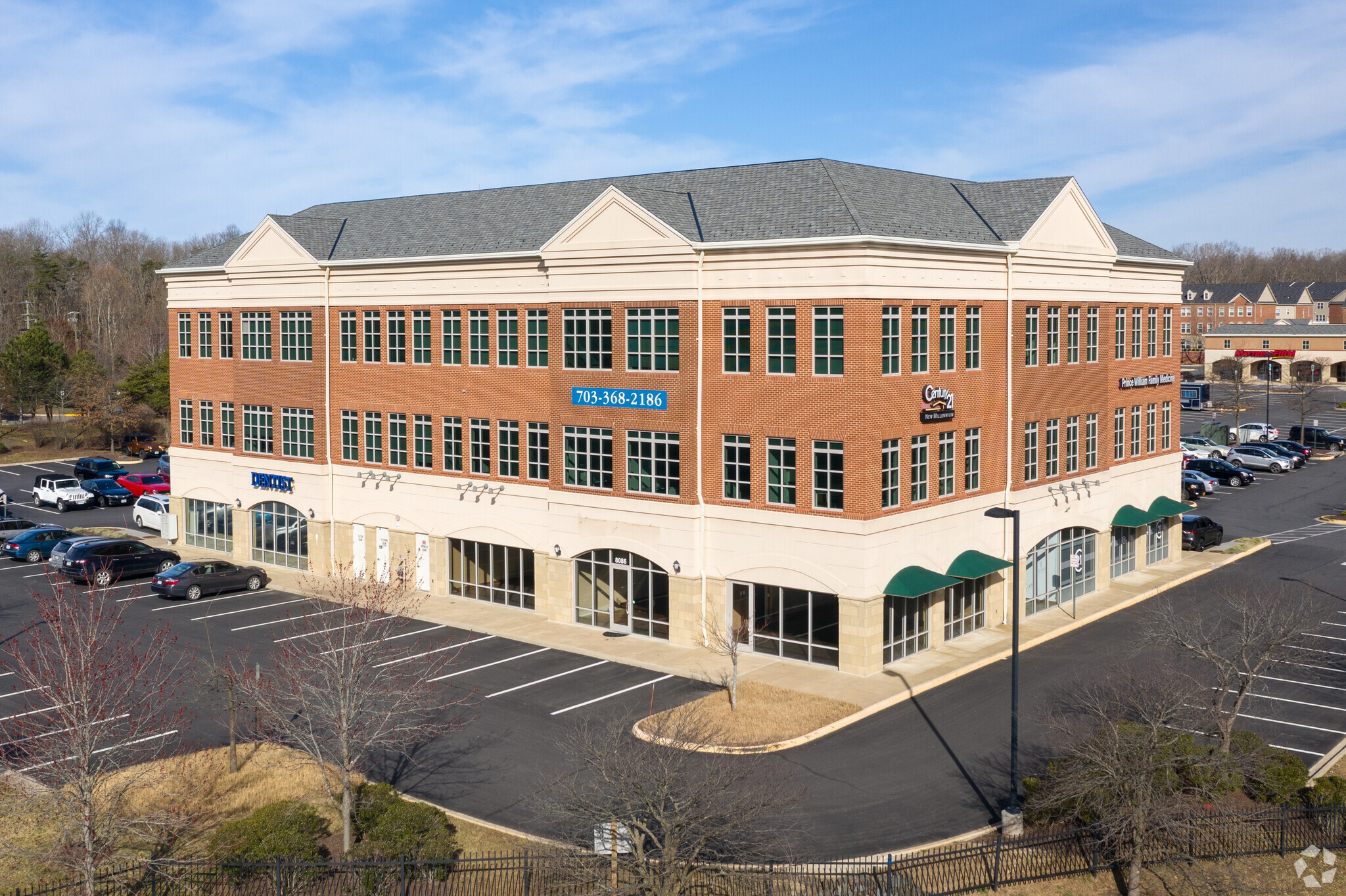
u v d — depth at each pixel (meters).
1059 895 21.91
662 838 20.88
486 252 44.09
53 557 48.31
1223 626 39.22
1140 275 48.88
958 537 39.06
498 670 36.03
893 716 31.81
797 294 35.47
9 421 107.56
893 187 41.28
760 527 36.91
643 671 36.06
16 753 27.22
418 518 46.88
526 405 43.06
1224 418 114.62
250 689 25.91
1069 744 26.30
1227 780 24.28
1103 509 47.12
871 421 34.75
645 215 38.00
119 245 199.38
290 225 49.59
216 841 22.20
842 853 23.16
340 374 48.88
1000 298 40.34
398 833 22.38
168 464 80.38
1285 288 199.62
